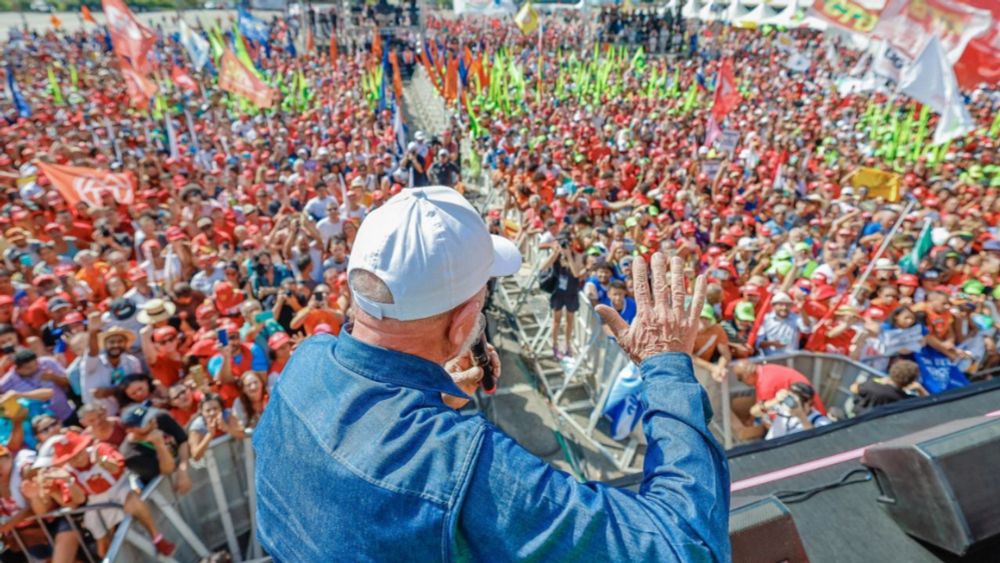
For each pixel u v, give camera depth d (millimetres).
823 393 6602
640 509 979
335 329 7137
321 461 1007
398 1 42812
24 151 13891
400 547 916
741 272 8680
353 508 949
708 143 16516
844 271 8000
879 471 2352
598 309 1332
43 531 4418
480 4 27828
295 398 1132
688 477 1024
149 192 11406
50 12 57344
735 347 6508
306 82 25297
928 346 6773
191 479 5043
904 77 9867
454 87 21469
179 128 17875
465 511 909
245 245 8664
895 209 10820
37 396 5414
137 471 4598
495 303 10117
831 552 2211
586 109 22656
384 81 19531
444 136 16094
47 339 6824
